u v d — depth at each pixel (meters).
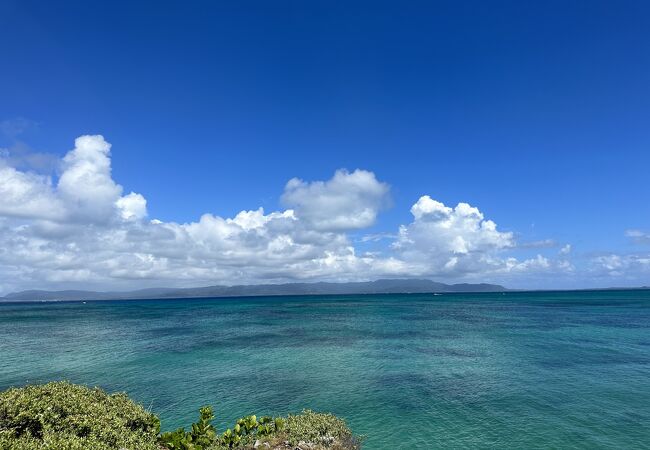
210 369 33.50
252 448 14.31
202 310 131.88
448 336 52.06
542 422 19.98
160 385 28.56
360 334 55.38
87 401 12.52
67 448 9.36
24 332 65.38
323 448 15.02
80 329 69.62
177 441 13.37
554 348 41.31
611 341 45.38
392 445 17.67
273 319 85.06
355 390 26.52
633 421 19.95
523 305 128.88
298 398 24.92
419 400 24.06
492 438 18.20
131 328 70.19
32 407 11.06
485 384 27.45
